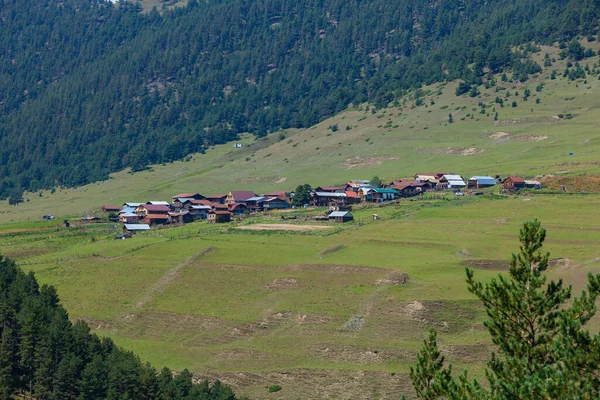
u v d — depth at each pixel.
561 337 58.59
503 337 62.31
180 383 144.12
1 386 150.00
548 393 53.75
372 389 146.75
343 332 169.12
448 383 61.69
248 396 151.25
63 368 144.88
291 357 162.88
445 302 169.50
